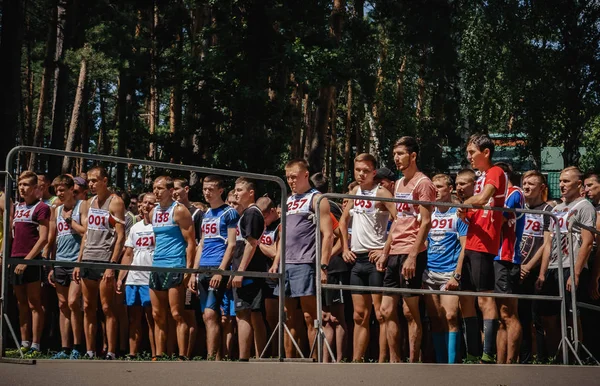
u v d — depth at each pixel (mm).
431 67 32156
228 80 25969
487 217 8438
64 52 29969
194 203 11203
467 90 35156
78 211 9633
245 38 25719
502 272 8781
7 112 22812
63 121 29781
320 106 27297
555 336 9703
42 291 10281
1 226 9516
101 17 31234
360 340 8633
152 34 31266
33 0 34281
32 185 9523
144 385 5172
